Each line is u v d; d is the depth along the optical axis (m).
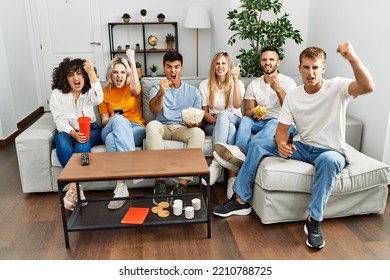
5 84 4.07
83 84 2.69
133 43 5.61
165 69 2.92
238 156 2.54
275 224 2.35
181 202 2.28
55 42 5.36
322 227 2.32
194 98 2.96
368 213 2.42
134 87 2.91
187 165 2.11
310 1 3.73
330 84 2.13
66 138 2.60
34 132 2.71
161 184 2.57
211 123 2.96
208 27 5.23
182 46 5.68
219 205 2.46
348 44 1.78
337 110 2.14
